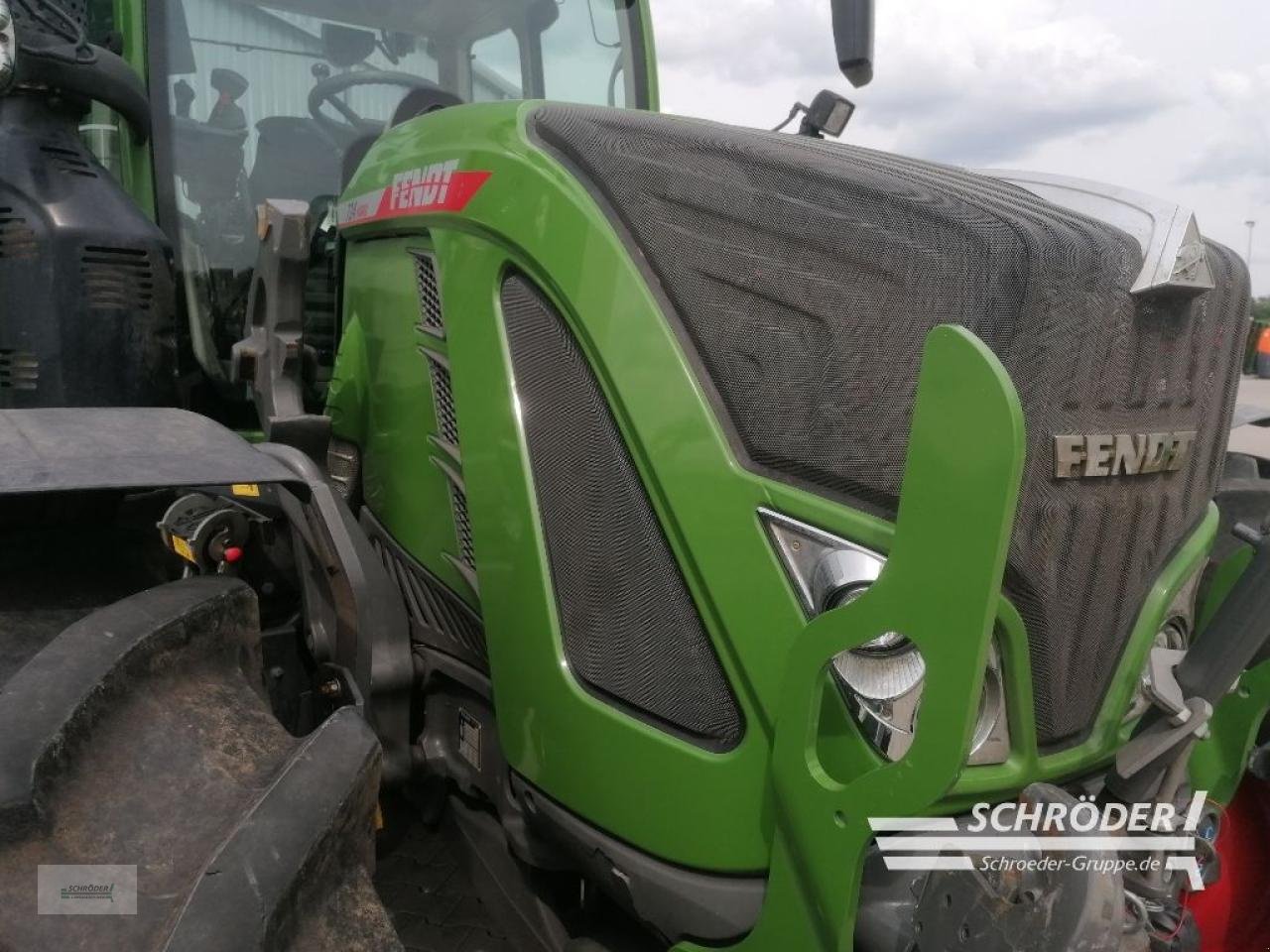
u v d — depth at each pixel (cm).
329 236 228
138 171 218
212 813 102
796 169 128
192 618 117
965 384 95
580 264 134
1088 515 121
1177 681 127
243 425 234
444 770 172
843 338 118
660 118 150
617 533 133
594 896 155
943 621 98
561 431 139
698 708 127
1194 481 138
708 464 123
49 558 137
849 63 180
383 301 176
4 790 94
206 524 147
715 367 125
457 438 158
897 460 113
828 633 108
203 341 226
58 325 184
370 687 154
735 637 121
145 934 92
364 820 109
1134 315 121
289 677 164
